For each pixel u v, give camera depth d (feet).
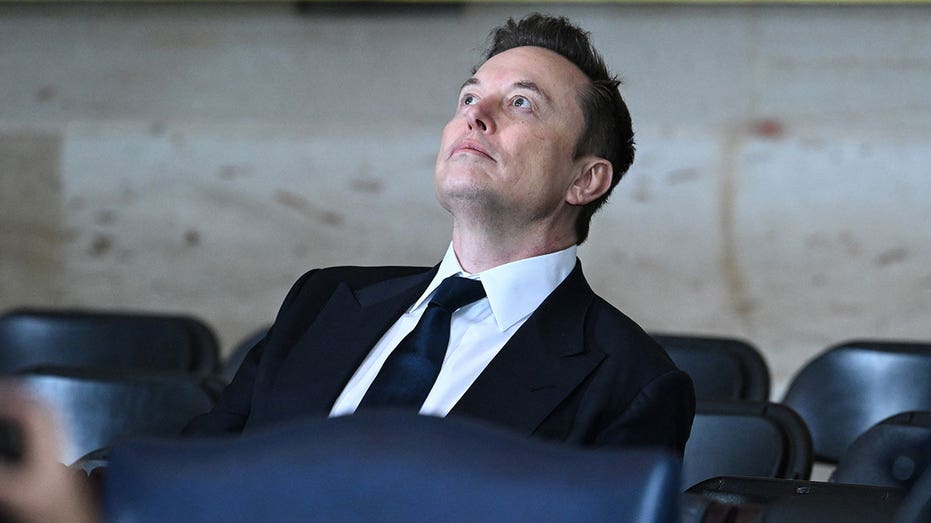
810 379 19.57
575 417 12.55
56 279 38.34
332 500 6.52
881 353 19.21
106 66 37.96
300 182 37.32
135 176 37.93
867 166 35.24
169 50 37.70
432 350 13.28
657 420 12.48
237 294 37.65
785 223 35.63
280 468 6.57
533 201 13.67
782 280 35.68
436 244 36.83
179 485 6.65
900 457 15.20
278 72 37.32
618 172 14.62
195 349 22.89
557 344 13.05
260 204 37.52
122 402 17.30
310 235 37.35
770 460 15.90
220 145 37.58
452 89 36.58
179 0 37.40
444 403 12.92
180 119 37.76
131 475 6.73
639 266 36.27
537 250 13.94
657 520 6.31
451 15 36.40
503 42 14.80
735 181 35.76
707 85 35.76
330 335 13.70
